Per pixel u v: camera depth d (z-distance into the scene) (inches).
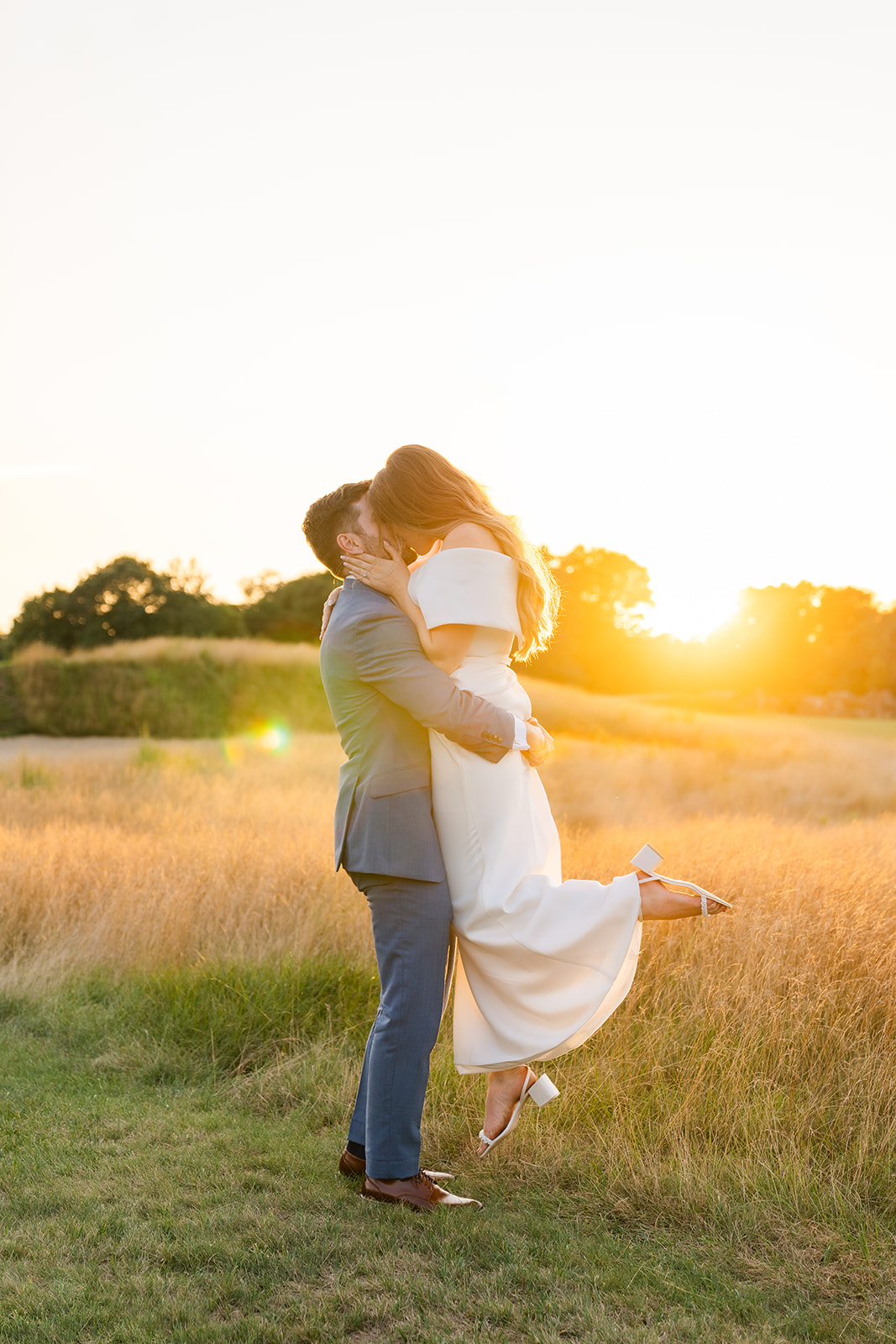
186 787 473.4
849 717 1914.4
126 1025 167.2
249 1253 91.0
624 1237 96.2
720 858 199.9
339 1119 129.4
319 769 552.7
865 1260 90.4
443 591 100.4
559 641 2119.8
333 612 108.7
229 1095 139.8
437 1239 93.5
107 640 1807.3
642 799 526.6
